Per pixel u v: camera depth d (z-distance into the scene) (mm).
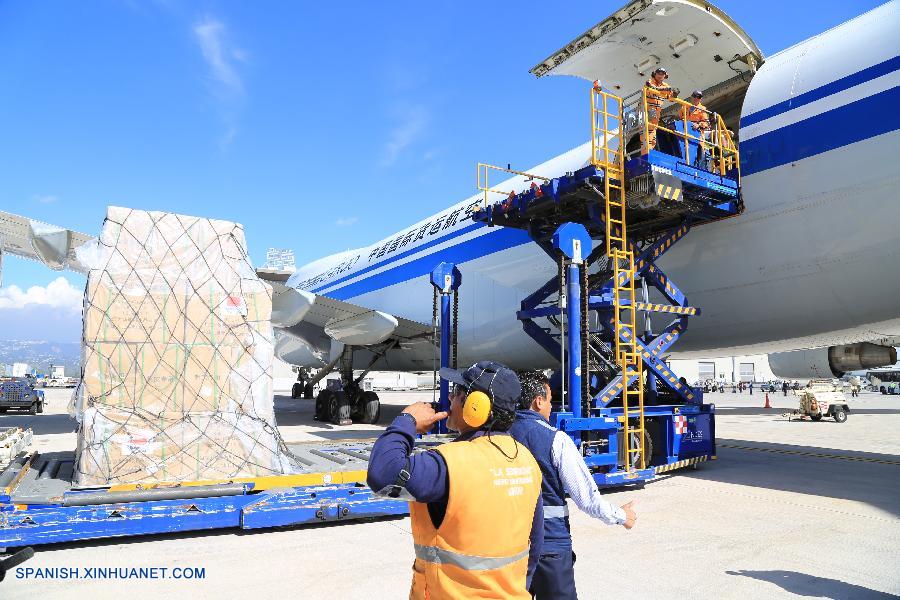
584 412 7270
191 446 5496
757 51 9297
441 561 1604
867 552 4750
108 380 5344
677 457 8523
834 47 7887
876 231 7176
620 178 7629
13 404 22000
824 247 7699
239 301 5852
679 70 10047
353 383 17062
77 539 4789
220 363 5691
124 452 5309
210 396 5617
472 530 1586
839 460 10109
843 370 15281
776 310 8672
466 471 1613
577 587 3959
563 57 9531
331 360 18047
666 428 8516
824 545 4949
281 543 5016
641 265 8398
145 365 5445
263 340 5922
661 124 8336
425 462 1611
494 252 13500
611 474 7199
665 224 8898
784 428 16922
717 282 9000
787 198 7965
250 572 4270
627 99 10992
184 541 5082
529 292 12422
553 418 7031
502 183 14656
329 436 13188
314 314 14617
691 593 3854
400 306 17094
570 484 2453
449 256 15008
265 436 5812
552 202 8211
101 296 5391
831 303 8102
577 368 7312
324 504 5508
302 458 7238
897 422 19281
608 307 8086
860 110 7289
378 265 18828
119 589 3922
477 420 1790
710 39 9164
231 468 5605
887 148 7012
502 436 1815
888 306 7738
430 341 16109
